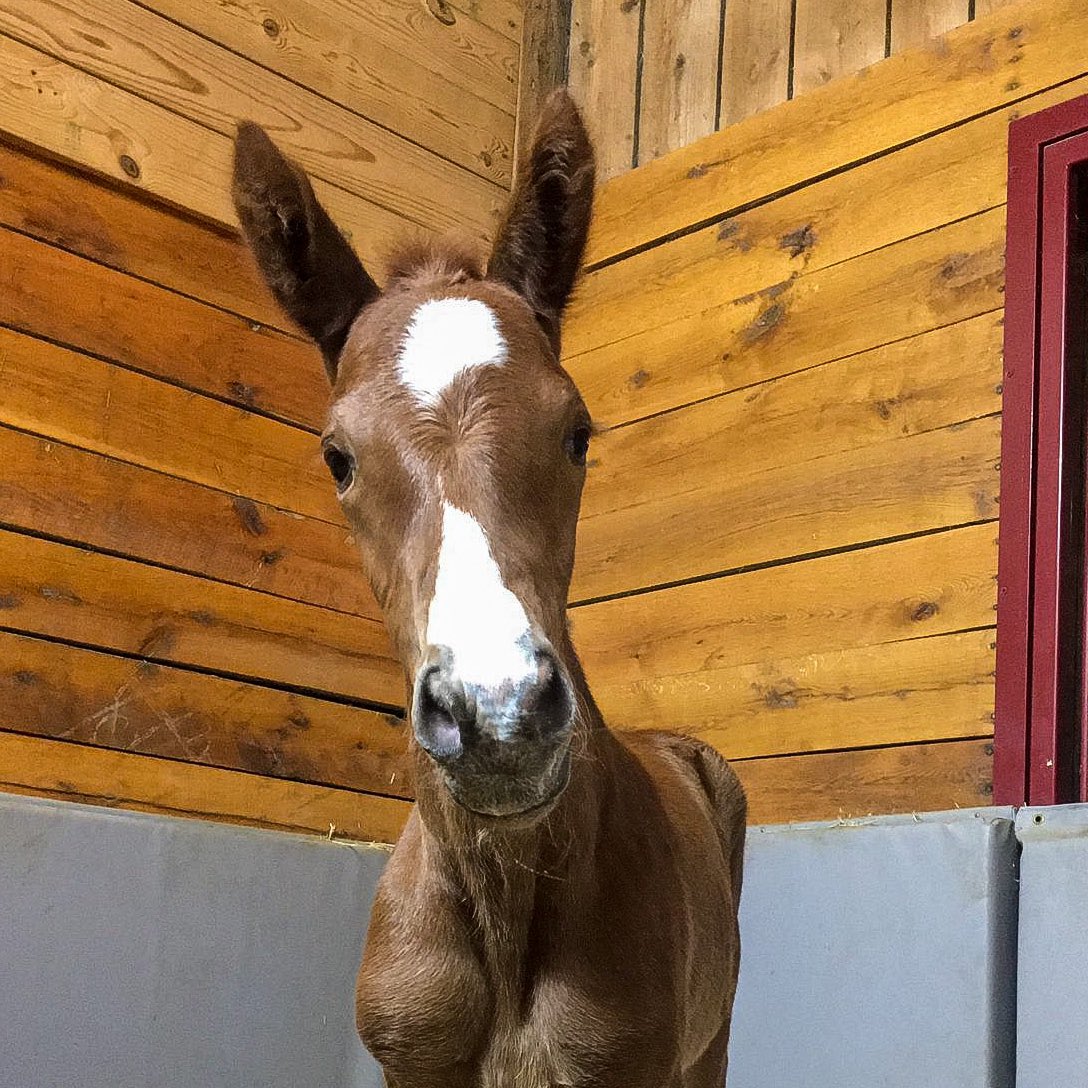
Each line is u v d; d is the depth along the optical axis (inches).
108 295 126.6
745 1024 109.4
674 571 138.0
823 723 121.3
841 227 132.1
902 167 128.3
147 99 132.0
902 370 123.4
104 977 107.7
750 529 132.3
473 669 46.2
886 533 121.0
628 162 160.6
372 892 126.6
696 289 144.6
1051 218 114.0
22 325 120.3
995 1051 94.0
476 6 165.3
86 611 119.7
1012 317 114.7
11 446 117.6
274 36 143.4
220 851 116.6
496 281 71.2
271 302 70.6
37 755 114.3
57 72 125.3
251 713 130.0
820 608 124.3
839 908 105.2
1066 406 110.1
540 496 54.7
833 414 128.1
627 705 138.6
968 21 128.6
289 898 120.4
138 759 120.7
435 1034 63.2
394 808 139.3
